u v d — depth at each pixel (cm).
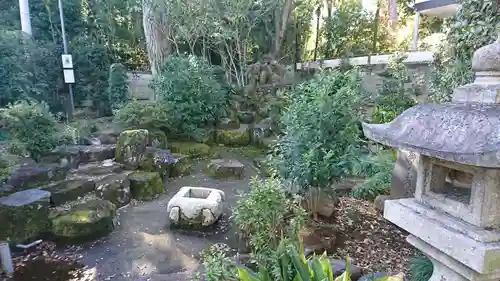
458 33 292
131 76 991
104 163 525
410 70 668
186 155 655
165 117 711
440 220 110
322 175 318
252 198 273
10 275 288
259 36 1055
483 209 99
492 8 257
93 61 950
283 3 1007
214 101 797
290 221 273
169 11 886
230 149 773
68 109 854
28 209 343
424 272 223
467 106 105
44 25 938
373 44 1017
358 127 341
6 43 710
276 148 374
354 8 1095
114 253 330
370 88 757
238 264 220
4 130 571
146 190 479
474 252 95
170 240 358
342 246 319
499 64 102
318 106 323
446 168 122
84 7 998
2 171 372
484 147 84
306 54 1191
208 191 429
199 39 1013
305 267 165
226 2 905
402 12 1033
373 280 174
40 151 487
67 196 411
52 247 338
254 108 896
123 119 691
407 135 114
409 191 364
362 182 423
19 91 703
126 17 1059
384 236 343
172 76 764
